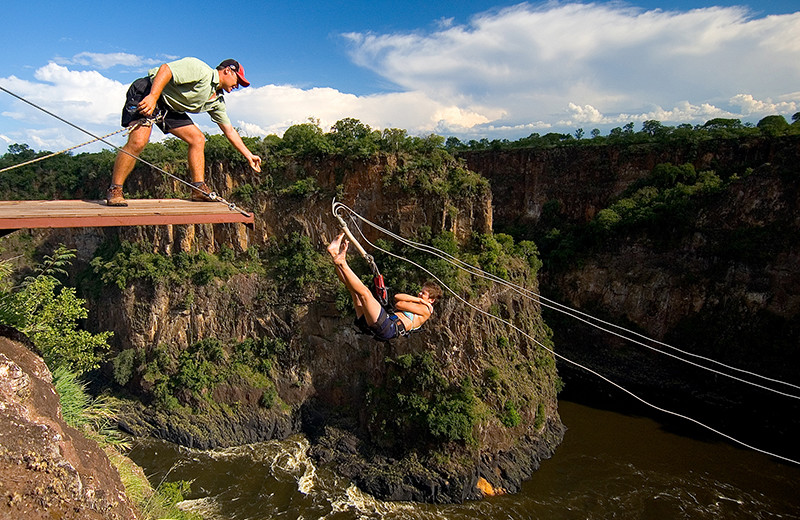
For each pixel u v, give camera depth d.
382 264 49.84
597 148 79.44
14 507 7.10
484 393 42.94
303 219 54.69
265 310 52.72
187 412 47.97
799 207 55.28
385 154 51.50
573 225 80.19
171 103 10.03
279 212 55.81
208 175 56.75
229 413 48.19
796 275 54.25
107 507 8.53
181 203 10.47
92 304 59.34
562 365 65.12
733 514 36.06
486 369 43.62
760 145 66.25
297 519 35.56
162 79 9.37
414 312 8.95
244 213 9.63
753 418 51.00
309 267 52.44
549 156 83.44
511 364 45.91
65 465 7.96
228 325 52.78
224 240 56.00
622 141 78.19
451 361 43.50
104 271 57.22
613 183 77.88
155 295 52.72
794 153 57.28
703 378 57.62
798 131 64.38
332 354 50.25
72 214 8.13
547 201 83.88
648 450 44.72
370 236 52.91
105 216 8.28
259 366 50.94
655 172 72.19
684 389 57.59
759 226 57.97
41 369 10.23
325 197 54.00
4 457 7.38
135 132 9.57
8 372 8.48
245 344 51.81
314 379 50.41
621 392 58.03
